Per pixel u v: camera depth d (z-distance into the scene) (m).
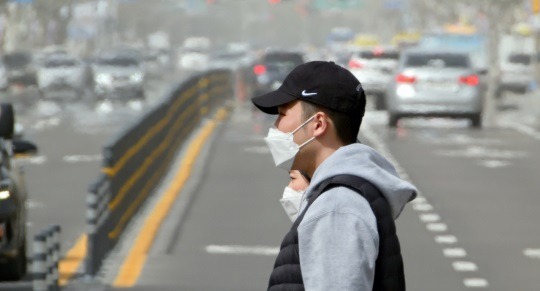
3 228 25.22
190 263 28.81
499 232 33.78
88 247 26.80
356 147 8.69
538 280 26.91
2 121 26.33
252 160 53.19
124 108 101.44
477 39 138.50
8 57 139.00
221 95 95.25
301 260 8.27
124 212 33.00
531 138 65.44
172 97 52.34
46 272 20.91
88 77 128.62
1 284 25.80
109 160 30.17
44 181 46.22
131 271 27.67
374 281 8.40
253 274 27.45
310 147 8.88
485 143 61.81
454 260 29.44
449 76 69.88
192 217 36.62
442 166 50.84
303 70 8.81
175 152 53.34
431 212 37.75
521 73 115.75
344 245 8.22
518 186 44.34
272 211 37.94
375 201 8.43
